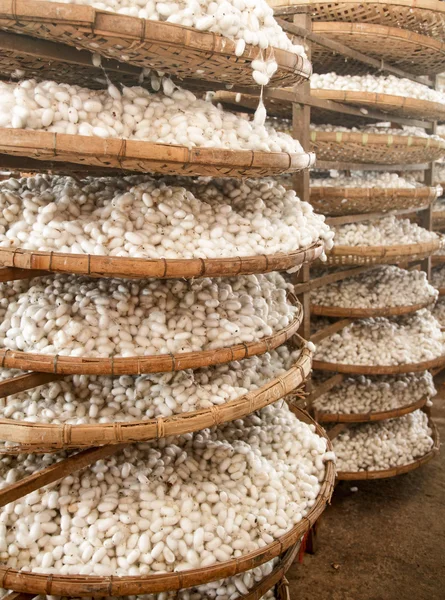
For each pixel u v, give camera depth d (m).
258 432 2.39
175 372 1.98
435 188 3.81
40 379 1.86
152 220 1.87
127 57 1.66
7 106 1.59
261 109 2.00
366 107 3.49
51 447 1.75
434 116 3.86
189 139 1.73
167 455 2.12
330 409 3.62
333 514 3.38
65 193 1.93
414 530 3.22
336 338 3.73
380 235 3.69
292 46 2.02
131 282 2.03
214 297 2.05
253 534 1.96
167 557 1.79
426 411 4.27
